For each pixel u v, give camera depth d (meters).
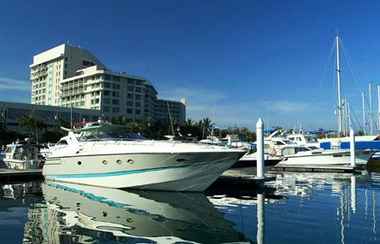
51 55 151.88
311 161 40.22
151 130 94.69
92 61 154.12
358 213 15.01
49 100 152.62
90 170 21.38
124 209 15.62
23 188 22.42
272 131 51.88
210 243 10.63
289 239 11.02
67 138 23.17
